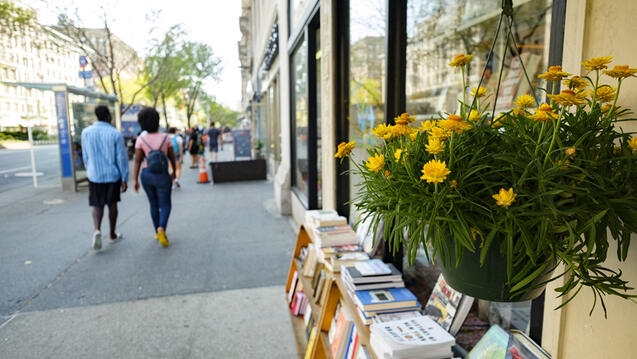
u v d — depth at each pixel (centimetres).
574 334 103
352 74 329
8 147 3097
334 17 328
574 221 68
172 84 2500
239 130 1532
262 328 302
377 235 227
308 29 488
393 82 244
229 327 304
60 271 422
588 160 70
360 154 325
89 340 287
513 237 76
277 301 347
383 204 88
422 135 94
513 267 80
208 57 2581
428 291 234
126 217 671
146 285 383
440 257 88
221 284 384
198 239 538
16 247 510
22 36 1513
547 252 74
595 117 79
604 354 94
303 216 551
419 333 148
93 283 389
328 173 358
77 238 548
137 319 317
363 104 322
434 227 80
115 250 493
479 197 77
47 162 1689
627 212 68
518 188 72
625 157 71
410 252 82
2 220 662
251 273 412
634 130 87
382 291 187
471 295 88
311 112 504
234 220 649
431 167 73
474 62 240
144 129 497
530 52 205
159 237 493
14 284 388
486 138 84
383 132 100
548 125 79
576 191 67
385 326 155
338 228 269
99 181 479
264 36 1193
